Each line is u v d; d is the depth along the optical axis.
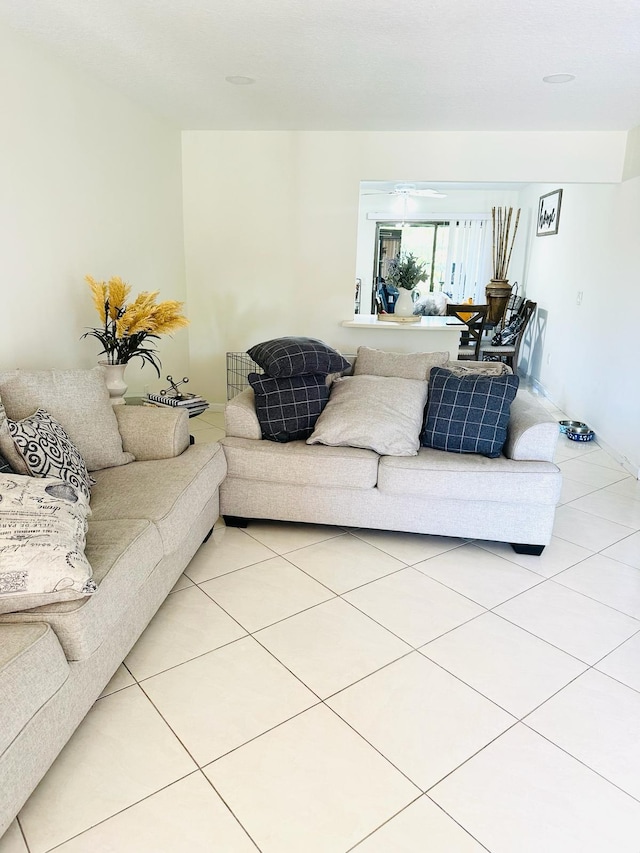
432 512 2.88
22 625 1.55
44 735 1.49
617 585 2.65
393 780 1.62
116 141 3.76
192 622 2.31
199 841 1.44
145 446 2.79
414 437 2.99
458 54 2.92
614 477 4.04
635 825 1.50
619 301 4.45
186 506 2.39
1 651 1.43
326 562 2.80
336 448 3.00
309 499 2.99
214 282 4.98
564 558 2.88
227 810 1.52
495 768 1.67
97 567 1.78
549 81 3.28
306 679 2.00
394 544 3.00
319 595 2.52
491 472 2.77
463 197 9.02
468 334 7.30
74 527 1.78
